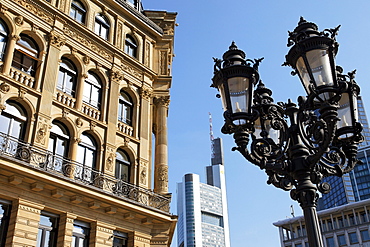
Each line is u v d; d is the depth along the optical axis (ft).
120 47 84.94
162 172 80.79
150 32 94.99
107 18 85.35
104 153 71.36
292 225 282.36
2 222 53.01
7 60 62.18
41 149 60.70
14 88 61.46
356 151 29.07
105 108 75.77
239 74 27.22
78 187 59.88
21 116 61.62
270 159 27.50
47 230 57.67
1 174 52.95
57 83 69.82
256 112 27.02
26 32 67.67
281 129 28.60
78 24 75.97
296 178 25.58
